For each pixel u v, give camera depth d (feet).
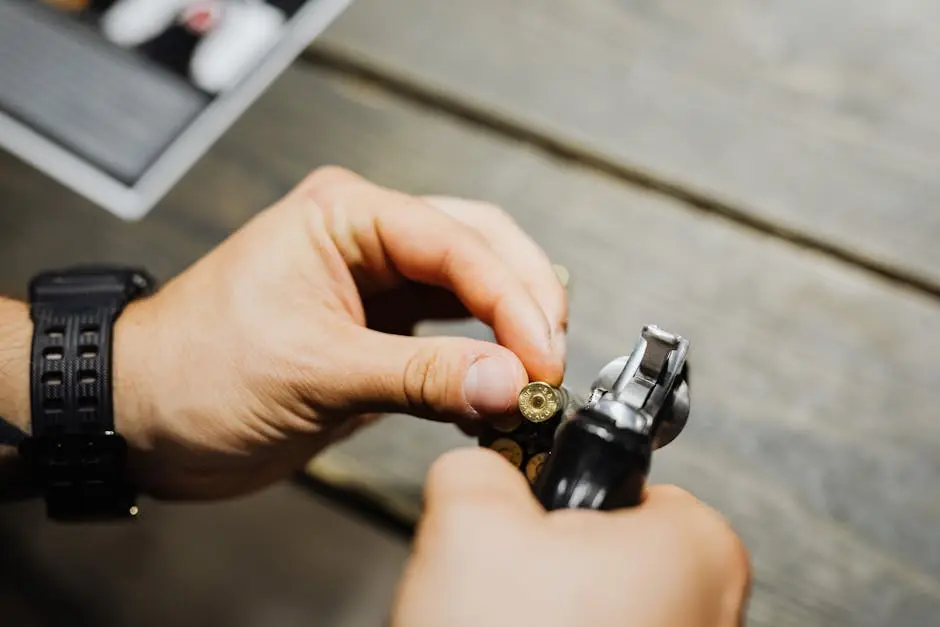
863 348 1.35
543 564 0.83
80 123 1.51
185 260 1.48
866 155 1.44
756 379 1.34
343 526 1.48
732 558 0.90
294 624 1.47
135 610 1.49
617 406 0.88
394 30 1.57
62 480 1.17
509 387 1.02
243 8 1.56
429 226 1.15
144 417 1.17
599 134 1.49
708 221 1.43
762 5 1.54
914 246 1.40
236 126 1.52
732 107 1.49
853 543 1.27
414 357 1.06
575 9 1.56
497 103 1.52
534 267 1.20
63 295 1.19
